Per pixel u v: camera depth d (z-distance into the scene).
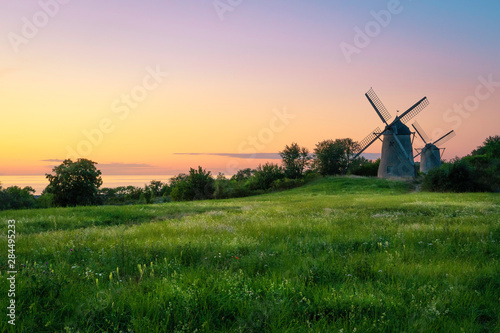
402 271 7.05
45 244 10.34
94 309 4.88
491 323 5.00
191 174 69.19
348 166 92.69
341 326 4.68
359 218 16.52
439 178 49.72
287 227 13.49
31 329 4.46
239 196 68.12
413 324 4.63
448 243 9.91
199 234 12.22
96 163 55.12
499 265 7.43
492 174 49.91
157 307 5.01
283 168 94.81
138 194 108.62
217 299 5.32
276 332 4.46
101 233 12.69
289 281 6.23
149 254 8.57
